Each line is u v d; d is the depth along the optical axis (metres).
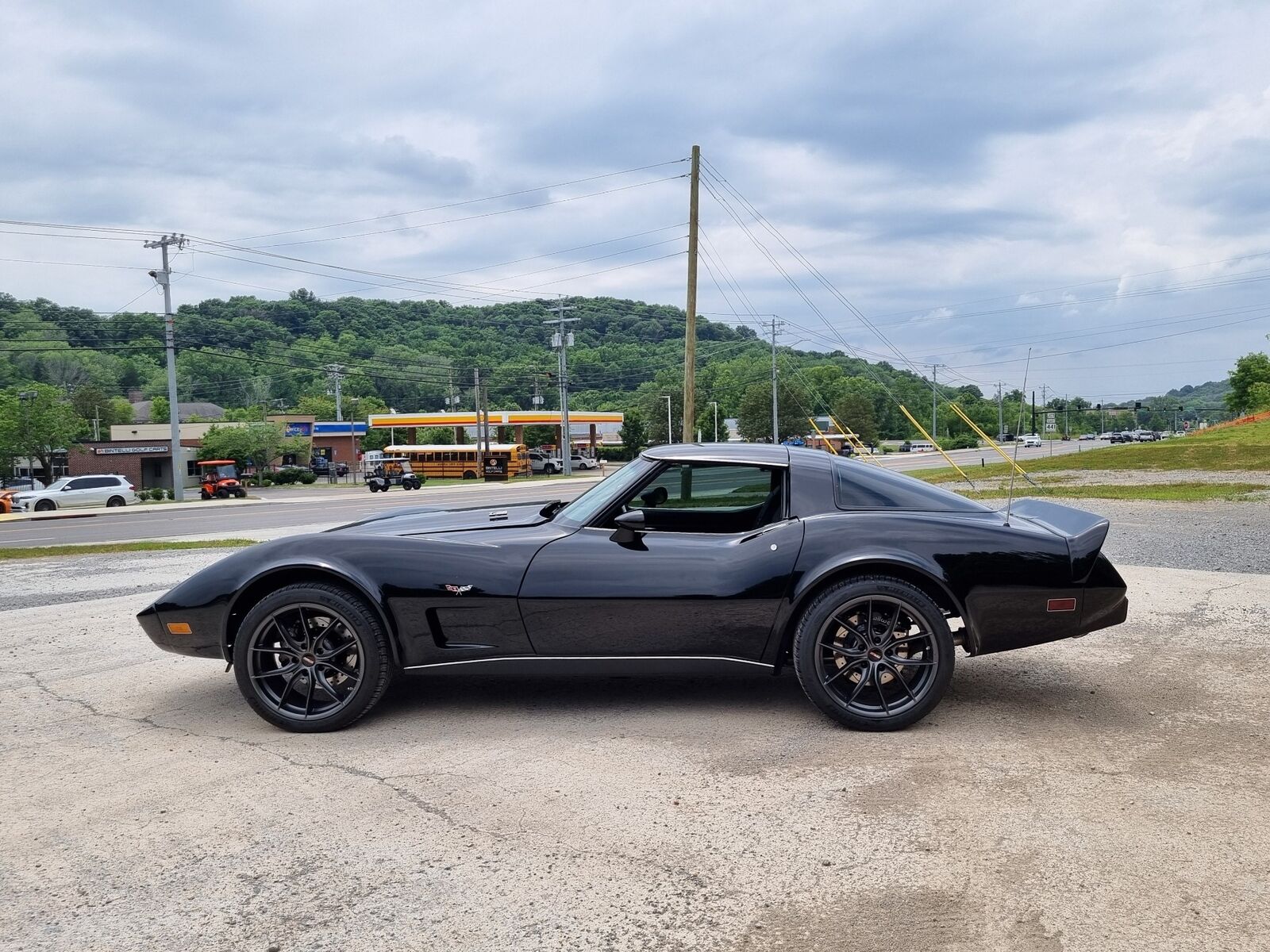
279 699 4.00
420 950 2.25
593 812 3.06
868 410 112.06
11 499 35.44
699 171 28.06
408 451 62.44
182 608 4.05
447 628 3.99
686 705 4.29
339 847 2.83
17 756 3.77
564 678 4.78
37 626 6.81
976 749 3.65
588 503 4.38
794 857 2.72
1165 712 4.14
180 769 3.57
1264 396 87.38
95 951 2.27
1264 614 6.38
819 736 3.83
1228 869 2.61
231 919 2.41
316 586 3.96
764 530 4.01
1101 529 3.92
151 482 67.81
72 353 125.69
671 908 2.43
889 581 3.84
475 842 2.86
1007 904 2.43
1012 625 3.88
